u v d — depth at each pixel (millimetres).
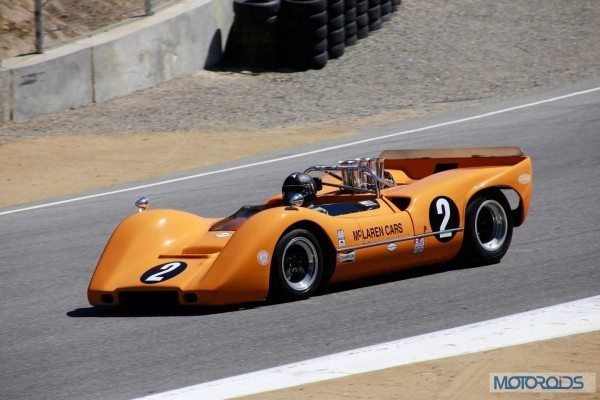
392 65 76500
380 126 61844
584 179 43969
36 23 68188
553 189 42719
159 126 64688
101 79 69562
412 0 92625
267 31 77312
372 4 83188
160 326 25594
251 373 20844
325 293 28188
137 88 71938
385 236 28484
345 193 31500
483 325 23594
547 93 66688
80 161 57844
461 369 20297
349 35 80062
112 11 77375
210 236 28469
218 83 74062
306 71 76188
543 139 52906
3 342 25469
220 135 62219
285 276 26828
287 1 76625
